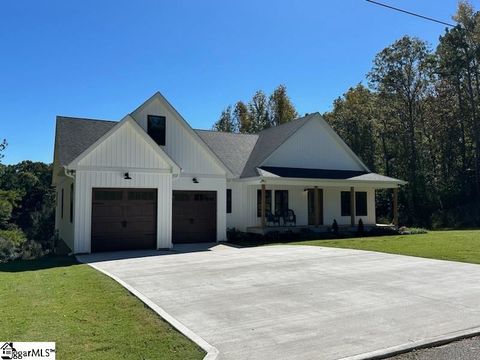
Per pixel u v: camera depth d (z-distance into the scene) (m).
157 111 19.27
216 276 10.26
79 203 15.33
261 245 18.09
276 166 23.75
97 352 5.09
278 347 5.41
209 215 19.44
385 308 7.23
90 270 11.37
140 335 5.77
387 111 43.09
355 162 26.67
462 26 37.94
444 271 10.80
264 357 5.08
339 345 5.46
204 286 9.09
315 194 23.11
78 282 9.48
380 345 5.45
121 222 16.02
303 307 7.32
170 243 16.70
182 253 15.23
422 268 11.26
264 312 7.02
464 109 39.12
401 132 42.47
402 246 16.36
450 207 38.09
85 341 5.45
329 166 25.70
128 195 16.17
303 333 5.95
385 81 42.34
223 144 25.69
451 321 6.48
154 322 6.38
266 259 13.12
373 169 43.53
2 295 8.10
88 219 15.45
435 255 13.73
